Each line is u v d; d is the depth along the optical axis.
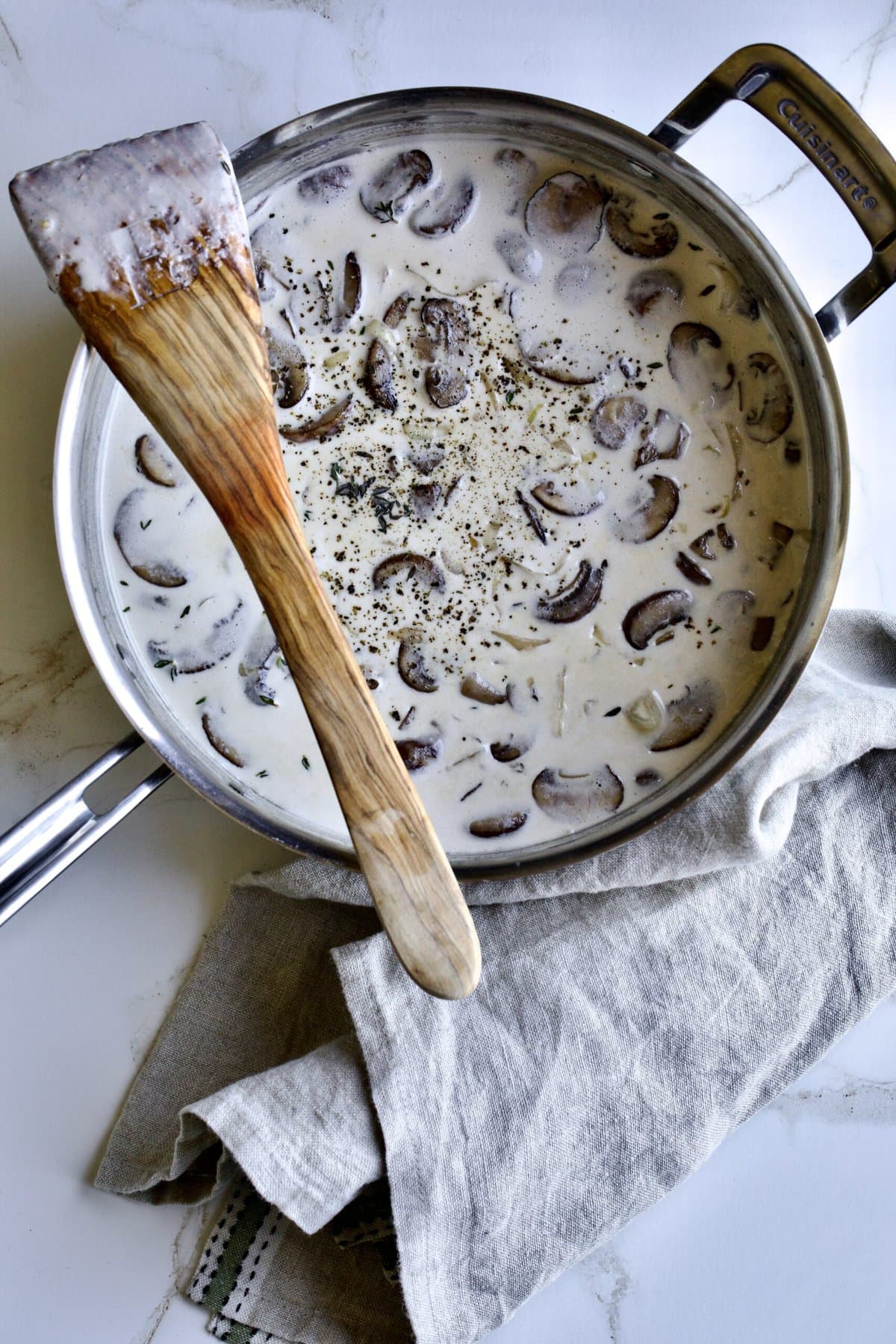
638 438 0.83
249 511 0.70
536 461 0.83
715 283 0.82
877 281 0.80
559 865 0.81
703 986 0.85
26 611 0.87
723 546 0.83
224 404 0.70
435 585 0.83
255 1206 0.86
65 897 0.88
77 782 0.81
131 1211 0.86
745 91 0.79
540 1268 0.83
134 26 0.87
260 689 0.82
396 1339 0.85
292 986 0.88
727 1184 0.89
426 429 0.83
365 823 0.70
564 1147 0.84
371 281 0.82
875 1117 0.89
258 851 0.89
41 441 0.87
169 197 0.70
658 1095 0.84
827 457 0.80
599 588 0.83
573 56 0.89
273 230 0.81
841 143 0.79
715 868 0.84
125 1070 0.87
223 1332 0.86
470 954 0.69
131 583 0.82
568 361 0.83
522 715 0.83
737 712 0.82
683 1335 0.88
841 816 0.88
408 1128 0.82
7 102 0.86
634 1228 0.88
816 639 0.80
